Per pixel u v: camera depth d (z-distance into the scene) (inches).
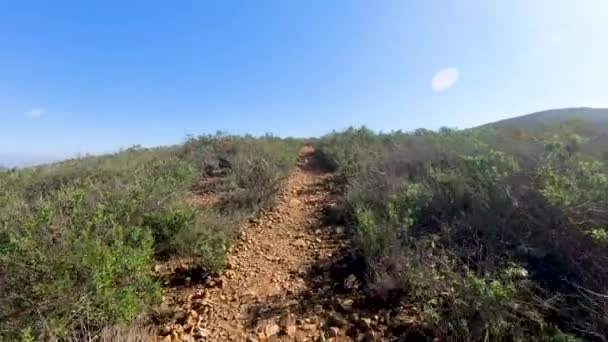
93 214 195.8
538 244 164.6
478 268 153.9
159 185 281.0
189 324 147.6
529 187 194.5
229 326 146.6
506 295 122.5
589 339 117.3
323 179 375.9
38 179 342.3
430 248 179.2
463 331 121.6
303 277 183.6
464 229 190.1
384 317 143.0
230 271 192.9
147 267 163.5
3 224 185.3
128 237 187.8
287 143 596.7
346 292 165.3
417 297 148.2
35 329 122.2
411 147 373.1
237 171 362.9
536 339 114.9
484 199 201.6
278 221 263.1
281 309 156.6
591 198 161.9
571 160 204.8
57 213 204.1
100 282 131.2
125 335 126.9
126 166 390.9
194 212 235.0
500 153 233.0
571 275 145.3
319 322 145.9
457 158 294.0
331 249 211.5
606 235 136.6
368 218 198.2
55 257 140.3
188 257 205.5
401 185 260.1
